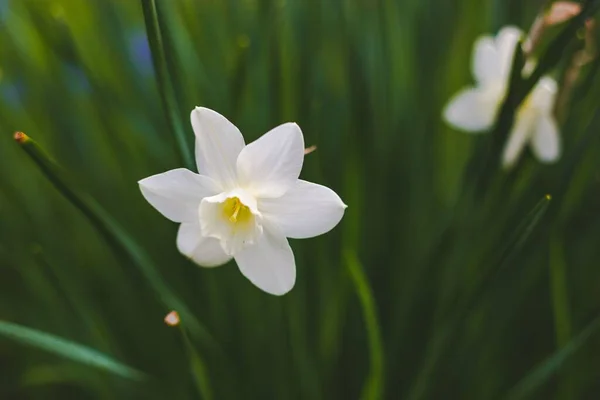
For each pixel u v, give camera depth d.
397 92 0.59
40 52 0.59
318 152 0.55
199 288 0.53
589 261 0.59
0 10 0.60
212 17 0.60
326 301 0.56
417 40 0.59
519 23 0.58
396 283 0.58
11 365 0.63
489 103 0.55
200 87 0.56
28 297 0.63
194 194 0.43
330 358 0.55
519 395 0.51
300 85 0.54
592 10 0.45
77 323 0.58
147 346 0.58
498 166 0.49
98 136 0.61
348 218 0.54
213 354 0.50
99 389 0.57
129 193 0.58
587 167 0.55
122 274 0.58
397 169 0.57
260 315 0.55
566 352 0.49
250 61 0.55
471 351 0.55
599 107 0.50
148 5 0.43
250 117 0.57
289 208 0.43
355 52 0.54
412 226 0.59
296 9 0.57
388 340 0.57
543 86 0.52
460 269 0.54
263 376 0.56
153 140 0.58
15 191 0.58
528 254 0.52
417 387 0.52
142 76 0.60
